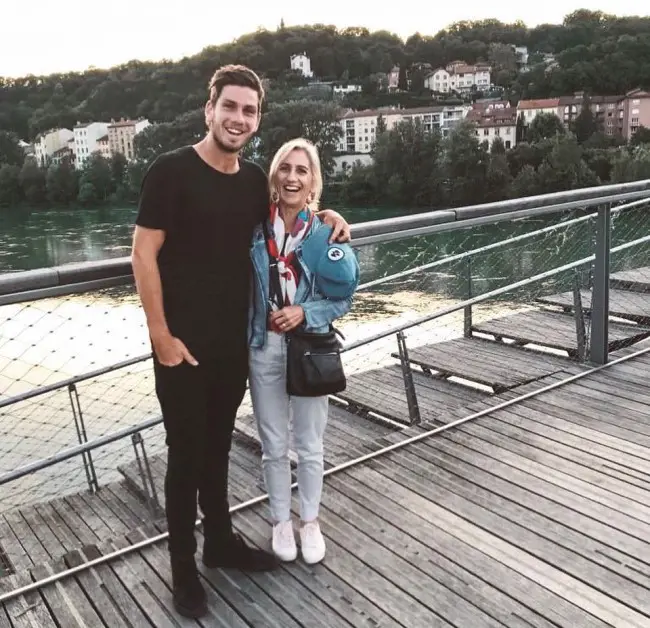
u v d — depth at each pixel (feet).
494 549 6.95
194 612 6.00
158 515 12.76
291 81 472.85
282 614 6.05
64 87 489.67
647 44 330.34
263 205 6.04
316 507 6.84
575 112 295.28
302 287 6.20
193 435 5.89
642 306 18.79
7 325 33.83
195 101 407.85
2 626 5.98
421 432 9.78
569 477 8.39
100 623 5.99
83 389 24.50
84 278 6.31
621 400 10.80
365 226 8.25
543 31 509.35
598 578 6.45
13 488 19.19
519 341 18.75
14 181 260.83
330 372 6.24
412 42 540.52
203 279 5.67
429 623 5.91
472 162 190.90
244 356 6.09
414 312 36.42
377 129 293.02
